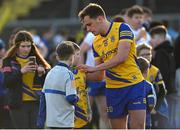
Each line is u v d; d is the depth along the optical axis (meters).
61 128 9.30
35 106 10.65
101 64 8.98
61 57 9.32
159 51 12.12
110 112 9.34
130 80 9.12
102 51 9.23
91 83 12.53
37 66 10.48
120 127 9.39
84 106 10.27
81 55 12.48
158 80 11.09
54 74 9.32
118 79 9.16
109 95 9.28
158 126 11.68
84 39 12.87
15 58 10.64
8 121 11.81
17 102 10.57
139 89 9.13
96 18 9.05
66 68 9.31
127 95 9.15
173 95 12.23
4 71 10.56
